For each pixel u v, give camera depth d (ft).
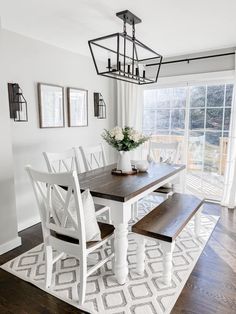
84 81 12.67
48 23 8.27
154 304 5.60
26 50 9.45
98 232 5.85
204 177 13.26
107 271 6.84
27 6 6.98
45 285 6.22
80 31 9.04
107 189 6.46
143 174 8.33
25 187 9.85
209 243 8.45
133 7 7.11
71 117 11.89
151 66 13.51
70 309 5.52
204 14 7.62
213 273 6.75
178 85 13.34
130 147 8.23
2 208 7.80
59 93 11.09
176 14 7.61
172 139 13.98
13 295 5.99
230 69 11.41
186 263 7.21
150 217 6.99
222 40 10.21
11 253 7.89
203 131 13.00
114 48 11.03
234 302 5.65
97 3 6.85
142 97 14.53
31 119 9.85
